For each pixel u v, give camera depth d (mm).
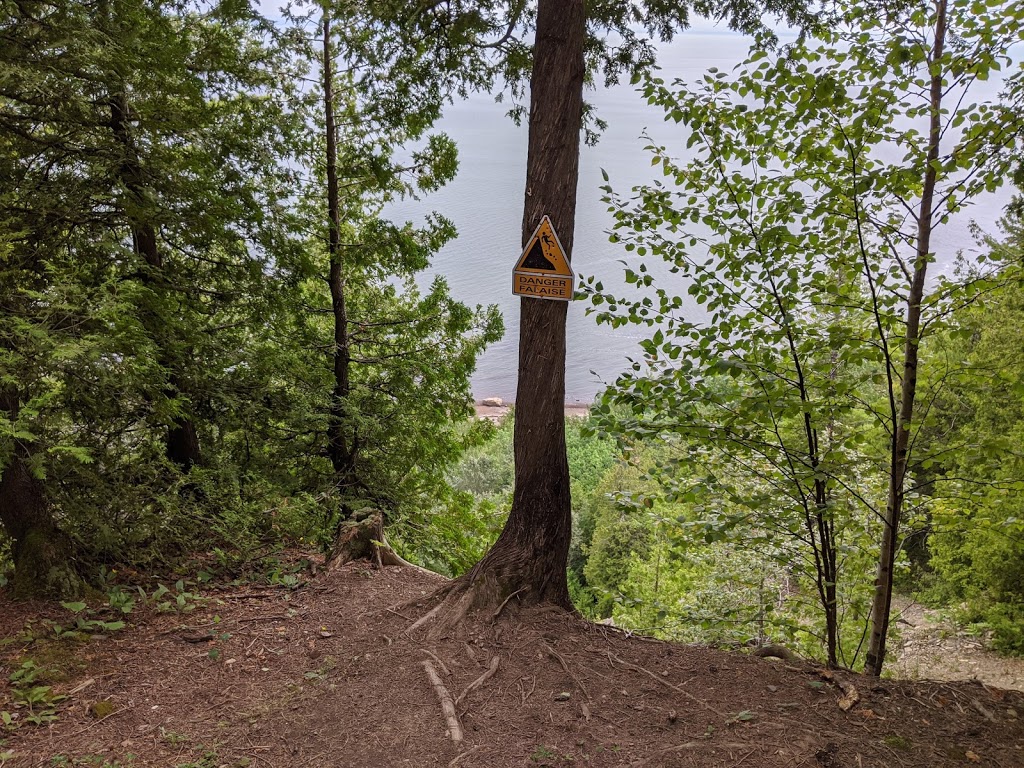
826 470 4074
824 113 3955
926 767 2785
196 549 5770
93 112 5371
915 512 4945
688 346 4398
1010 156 3734
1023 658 12977
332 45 9297
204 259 8055
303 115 9344
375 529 5980
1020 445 4301
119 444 5574
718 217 4320
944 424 4559
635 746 2965
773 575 7332
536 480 4312
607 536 30234
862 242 4113
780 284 4219
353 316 11359
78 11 4891
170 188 6355
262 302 8625
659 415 4434
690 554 8102
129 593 4711
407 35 6426
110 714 3246
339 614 4574
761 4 5145
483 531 12250
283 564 5816
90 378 4223
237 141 8289
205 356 7438
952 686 3471
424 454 10844
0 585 4387
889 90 3850
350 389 10578
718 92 4168
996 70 3646
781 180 4145
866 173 4055
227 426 8367
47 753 2906
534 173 4125
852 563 5969
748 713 3201
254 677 3670
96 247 6062
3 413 3611
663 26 5578
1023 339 6719
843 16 4137
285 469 9625
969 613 13891
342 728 3135
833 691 3424
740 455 4777
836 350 4309
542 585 4293
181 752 2953
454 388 11250
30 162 5648
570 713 3240
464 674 3588
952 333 4082
